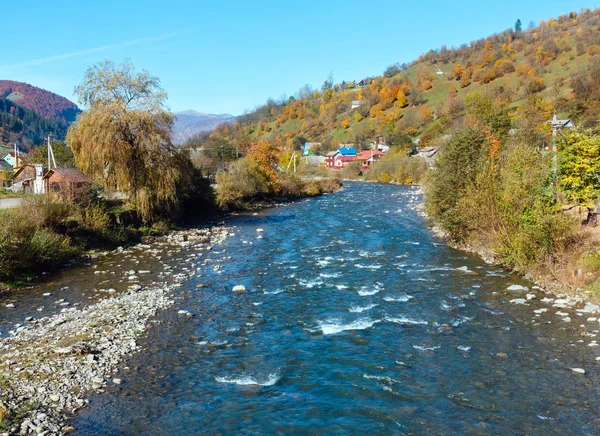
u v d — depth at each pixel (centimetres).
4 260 2167
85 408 1059
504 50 18638
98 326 1567
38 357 1311
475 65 18312
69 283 2164
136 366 1280
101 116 3372
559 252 1998
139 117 3475
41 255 2359
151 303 1833
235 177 5619
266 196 6241
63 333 1508
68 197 3033
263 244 3123
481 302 1773
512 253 2170
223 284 2127
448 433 961
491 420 1002
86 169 3447
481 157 2678
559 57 15062
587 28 17475
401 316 1655
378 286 2033
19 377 1187
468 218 2509
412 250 2761
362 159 12419
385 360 1310
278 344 1435
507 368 1235
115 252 2884
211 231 3775
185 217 4269
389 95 18525
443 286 1998
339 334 1505
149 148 3544
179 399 1111
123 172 3472
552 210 2048
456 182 2773
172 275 2303
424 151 9794
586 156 2411
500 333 1469
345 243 3067
